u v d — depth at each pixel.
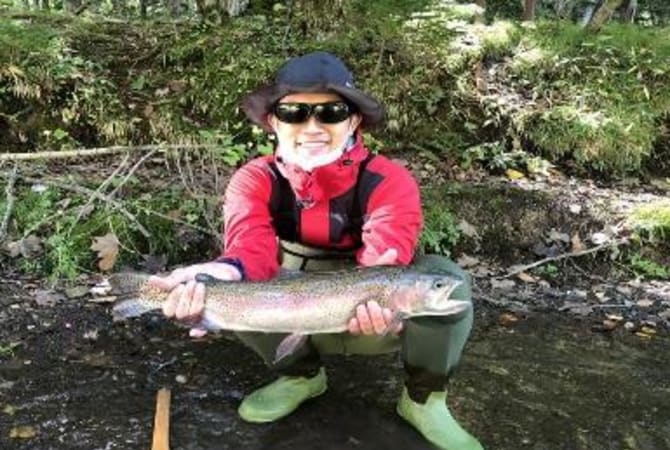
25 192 2.52
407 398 1.62
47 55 2.99
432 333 1.49
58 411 1.65
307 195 1.44
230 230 1.44
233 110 3.01
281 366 1.63
